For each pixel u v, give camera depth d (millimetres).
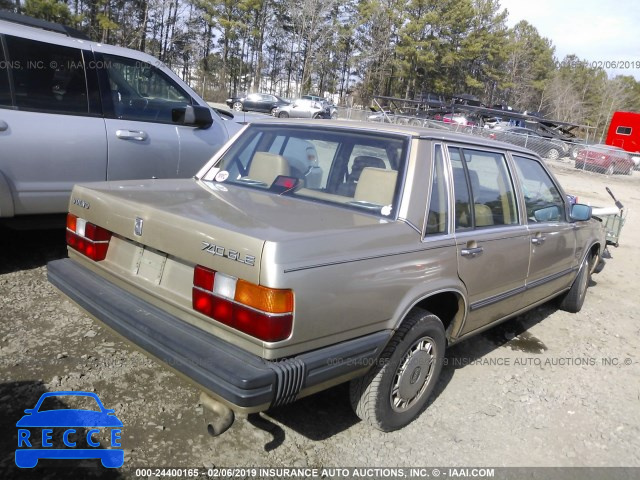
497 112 31688
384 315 2715
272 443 2900
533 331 5031
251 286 2260
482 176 3643
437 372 3297
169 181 3557
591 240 5426
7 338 3557
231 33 54531
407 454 2973
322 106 34531
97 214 3010
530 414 3553
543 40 71625
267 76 68938
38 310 4008
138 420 2922
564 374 4184
